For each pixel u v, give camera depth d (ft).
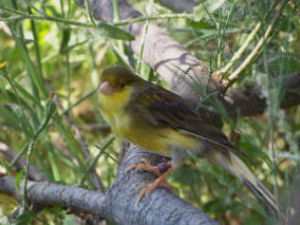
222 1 31.19
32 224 34.68
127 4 39.06
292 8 33.88
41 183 31.71
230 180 35.24
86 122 46.98
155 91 31.14
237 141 32.91
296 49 35.73
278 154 27.17
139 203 26.66
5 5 35.12
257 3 32.83
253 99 33.65
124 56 36.88
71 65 46.26
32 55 45.60
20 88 35.99
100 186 35.68
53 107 33.50
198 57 38.11
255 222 35.45
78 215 31.37
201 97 31.19
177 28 36.50
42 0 38.52
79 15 40.40
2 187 33.09
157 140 30.66
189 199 39.22
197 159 30.89
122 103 30.94
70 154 38.99
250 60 32.32
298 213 19.99
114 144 42.37
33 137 32.19
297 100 34.50
